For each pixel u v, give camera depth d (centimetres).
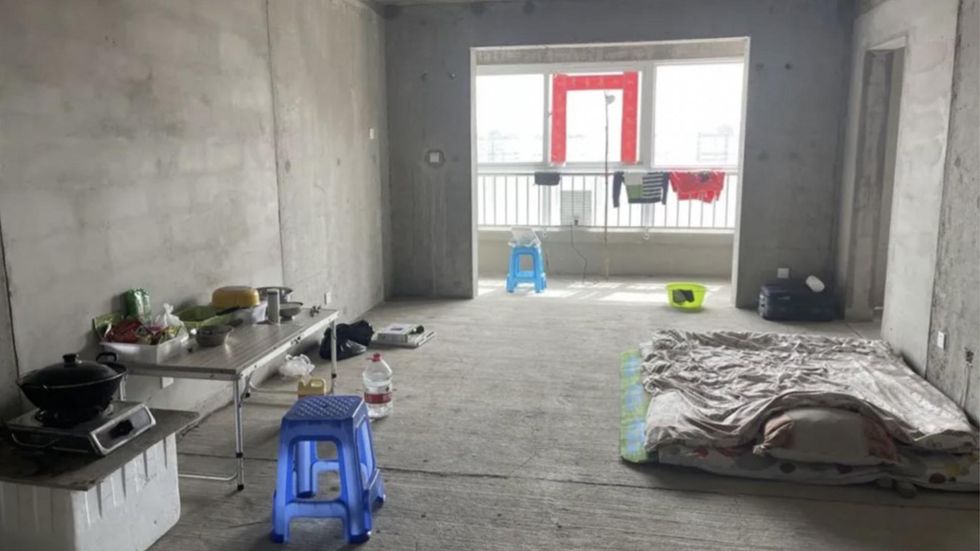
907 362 422
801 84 571
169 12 327
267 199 423
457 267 651
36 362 257
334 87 518
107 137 289
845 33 559
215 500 280
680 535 256
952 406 338
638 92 750
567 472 304
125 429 240
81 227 277
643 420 351
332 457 319
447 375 433
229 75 378
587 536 255
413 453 323
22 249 250
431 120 634
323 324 370
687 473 303
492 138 787
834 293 584
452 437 341
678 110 752
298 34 457
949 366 366
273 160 429
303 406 262
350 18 546
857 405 303
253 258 409
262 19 411
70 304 272
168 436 256
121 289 301
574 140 773
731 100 741
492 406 381
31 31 250
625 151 762
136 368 280
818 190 582
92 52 280
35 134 253
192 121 348
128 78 301
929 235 394
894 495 284
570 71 759
